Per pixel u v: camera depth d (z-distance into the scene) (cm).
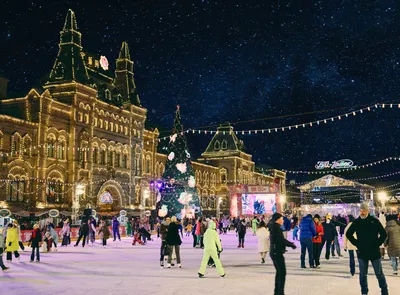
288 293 1298
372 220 1143
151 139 8519
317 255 2005
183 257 2584
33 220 5084
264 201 6625
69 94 6419
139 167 7931
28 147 5681
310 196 9762
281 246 1181
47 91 5931
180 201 7488
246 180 12006
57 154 6097
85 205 6347
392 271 1867
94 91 6775
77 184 6219
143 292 1326
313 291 1333
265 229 2267
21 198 5559
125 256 2695
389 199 8662
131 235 5659
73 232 4688
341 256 2547
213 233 1692
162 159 9006
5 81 6178
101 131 6975
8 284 1538
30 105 5834
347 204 9338
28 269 2019
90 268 2023
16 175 5481
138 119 8031
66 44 6744
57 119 6112
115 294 1297
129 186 7556
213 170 11238
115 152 7338
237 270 1908
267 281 1556
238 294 1288
